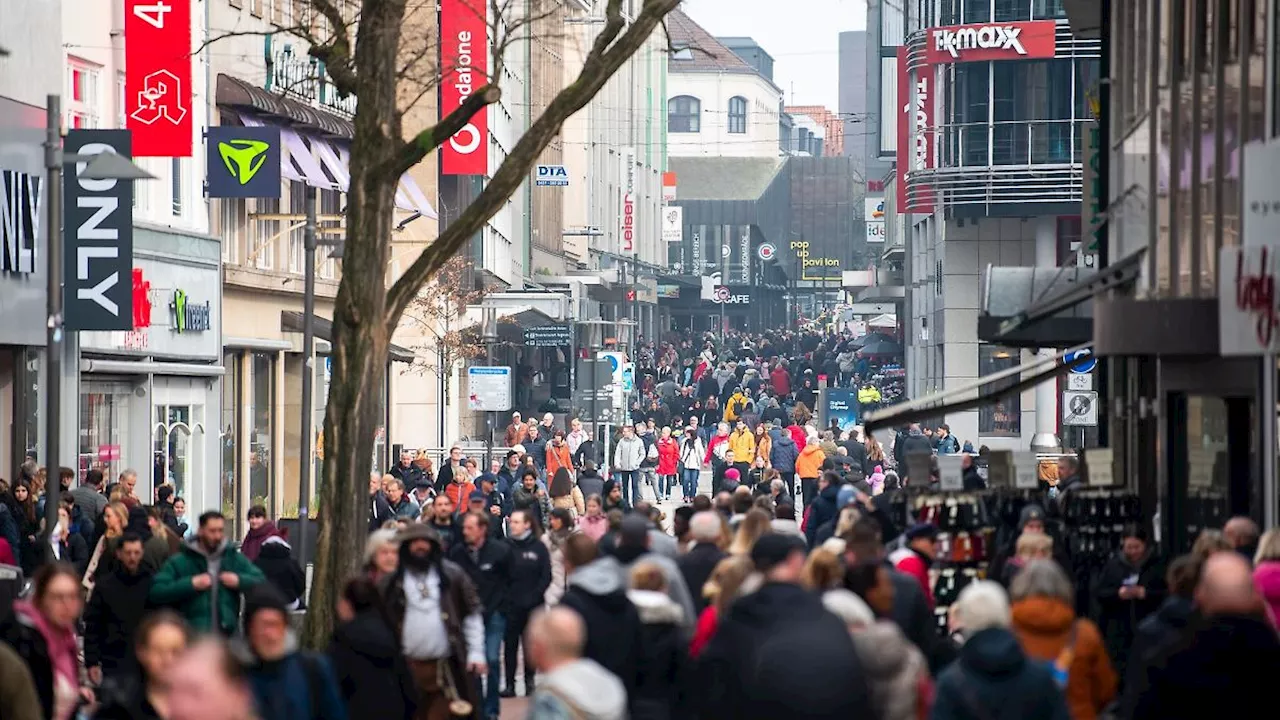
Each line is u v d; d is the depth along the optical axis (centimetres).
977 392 12769
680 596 2802
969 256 12850
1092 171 5750
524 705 3966
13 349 5656
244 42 7694
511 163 3962
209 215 7319
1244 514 3384
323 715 2100
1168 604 2222
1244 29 3145
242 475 7869
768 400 13100
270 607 2055
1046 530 3666
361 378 3922
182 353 6931
